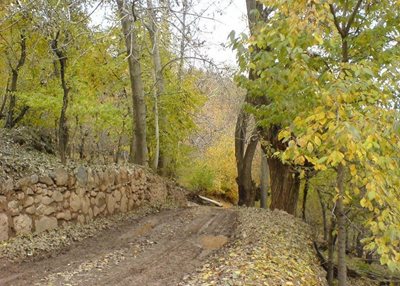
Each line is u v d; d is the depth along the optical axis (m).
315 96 5.08
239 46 5.24
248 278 5.28
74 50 10.47
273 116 8.04
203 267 6.39
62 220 8.88
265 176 20.70
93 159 13.95
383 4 5.27
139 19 9.94
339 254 5.73
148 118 17.50
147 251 7.70
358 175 4.26
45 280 5.83
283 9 4.44
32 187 7.98
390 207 4.02
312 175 9.26
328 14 4.36
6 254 6.71
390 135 3.95
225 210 13.76
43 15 9.07
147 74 17.64
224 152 27.16
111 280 5.87
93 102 11.38
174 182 19.33
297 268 6.29
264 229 8.92
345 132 3.68
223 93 12.30
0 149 9.97
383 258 3.93
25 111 12.70
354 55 5.59
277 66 5.29
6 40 10.95
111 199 11.24
